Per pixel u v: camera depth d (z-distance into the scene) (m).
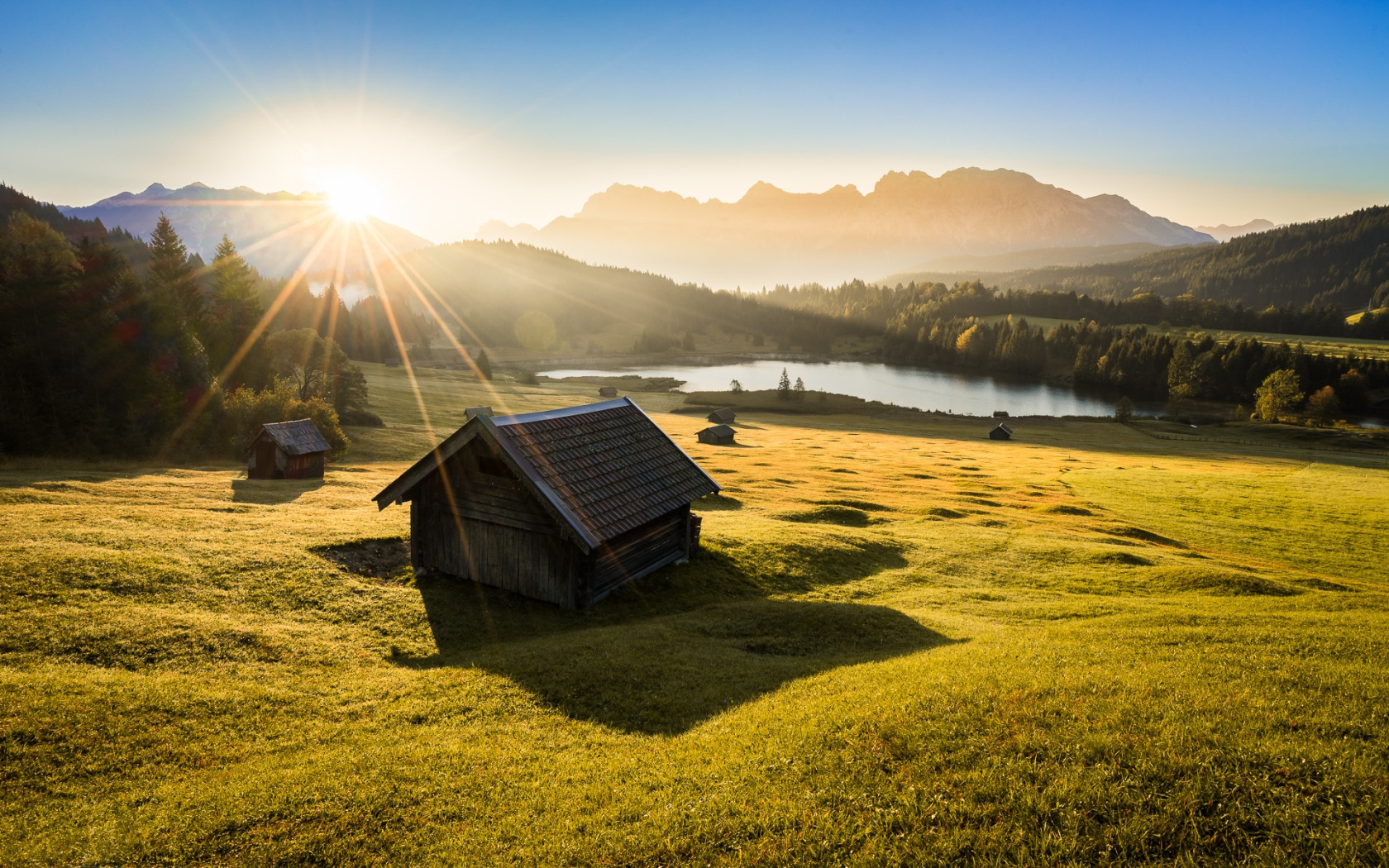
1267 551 36.88
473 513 22.17
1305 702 10.52
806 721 11.41
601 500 21.73
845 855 7.70
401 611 19.89
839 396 172.25
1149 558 32.00
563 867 8.02
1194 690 11.09
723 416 117.62
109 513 26.92
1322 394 139.50
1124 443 112.25
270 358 90.12
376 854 8.67
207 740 11.92
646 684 14.85
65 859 8.58
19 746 11.04
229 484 40.91
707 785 9.62
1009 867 7.27
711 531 30.97
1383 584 31.00
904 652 16.94
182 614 17.33
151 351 62.25
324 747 11.90
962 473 69.31
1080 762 8.95
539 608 21.02
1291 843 7.27
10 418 50.47
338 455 62.62
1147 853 7.34
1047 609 23.14
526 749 11.58
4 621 15.72
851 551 30.75
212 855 8.66
